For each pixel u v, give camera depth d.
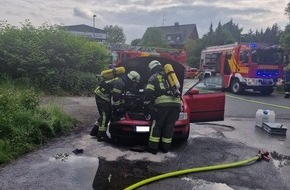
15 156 5.42
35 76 12.87
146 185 4.55
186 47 50.62
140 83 6.87
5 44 12.79
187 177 4.93
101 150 6.02
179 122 6.52
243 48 17.73
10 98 6.82
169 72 5.98
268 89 17.86
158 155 5.92
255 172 5.28
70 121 7.73
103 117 6.53
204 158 5.88
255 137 7.71
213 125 9.00
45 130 6.62
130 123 6.22
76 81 13.34
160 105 5.82
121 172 5.00
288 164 5.77
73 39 15.01
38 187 4.32
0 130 5.70
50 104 8.42
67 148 6.05
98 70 15.79
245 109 12.30
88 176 4.77
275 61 17.38
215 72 20.52
